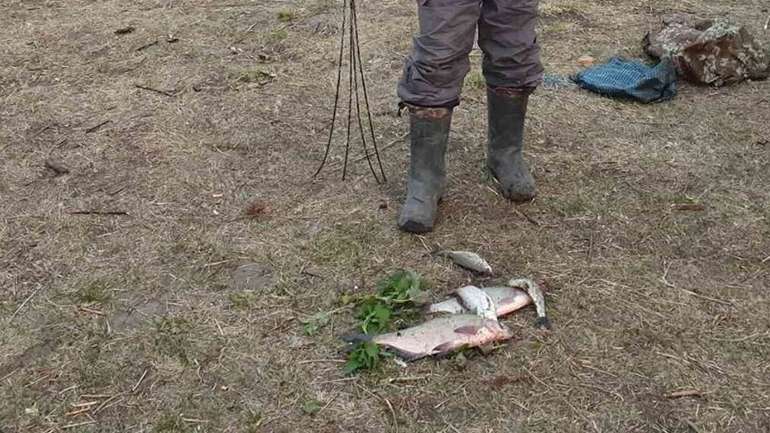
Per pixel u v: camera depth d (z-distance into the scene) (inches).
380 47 191.3
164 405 97.2
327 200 135.0
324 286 115.4
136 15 215.9
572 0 217.5
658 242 123.0
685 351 102.8
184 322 109.7
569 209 130.7
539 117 159.3
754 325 106.8
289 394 98.0
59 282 118.0
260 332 107.6
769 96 167.6
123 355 104.6
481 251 121.8
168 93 173.2
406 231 125.6
